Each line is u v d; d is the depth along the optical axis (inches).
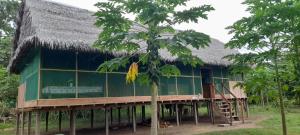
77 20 525.7
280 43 327.9
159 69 331.0
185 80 610.9
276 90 346.6
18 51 472.7
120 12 315.9
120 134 514.9
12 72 677.3
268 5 309.7
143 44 499.2
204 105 1120.2
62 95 425.4
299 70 336.2
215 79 686.5
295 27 303.3
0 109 839.1
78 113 922.7
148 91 528.7
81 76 450.9
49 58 424.8
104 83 473.1
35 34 400.8
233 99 705.0
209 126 591.2
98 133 544.4
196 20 321.4
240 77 767.1
